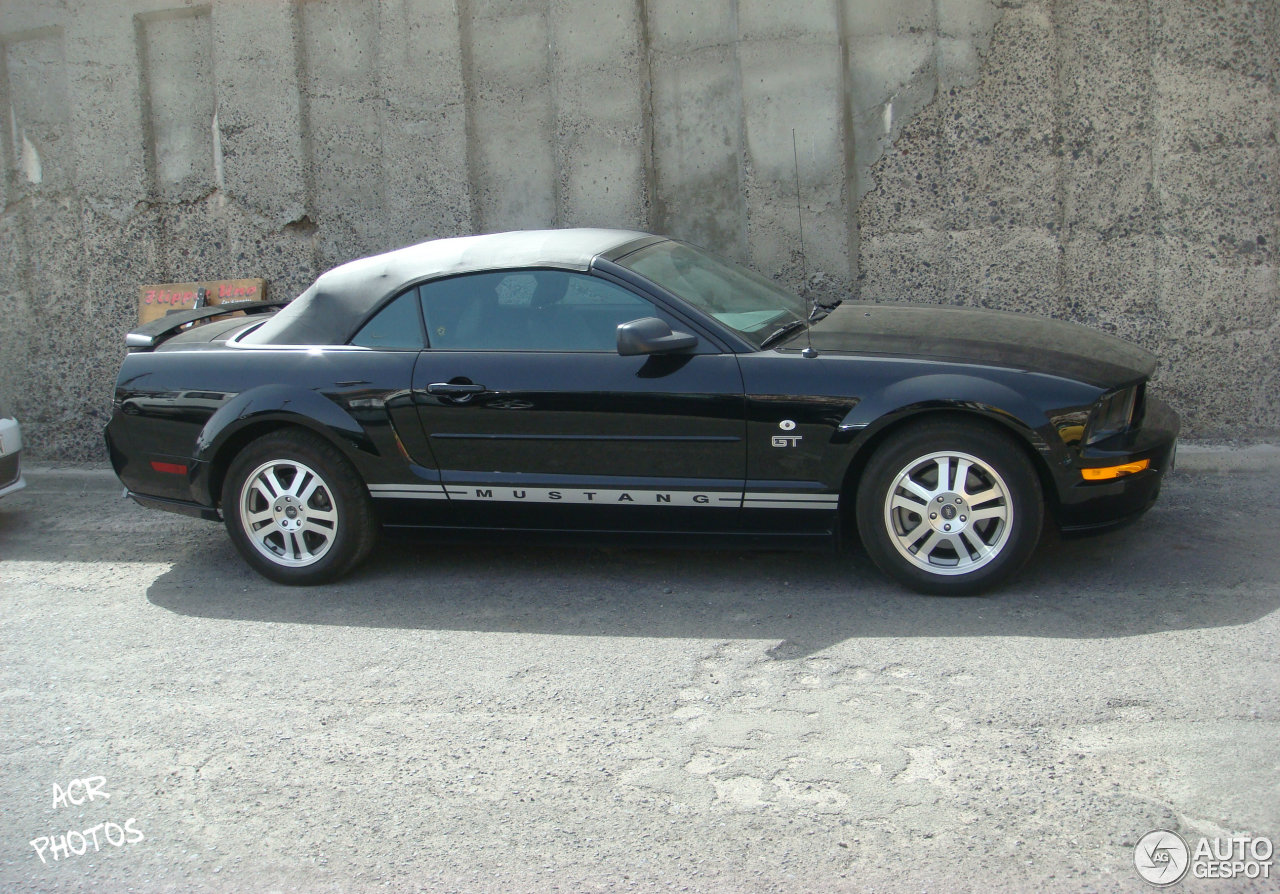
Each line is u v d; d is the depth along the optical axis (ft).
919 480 14.84
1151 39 20.49
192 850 10.39
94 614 16.55
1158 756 10.82
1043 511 14.70
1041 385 14.23
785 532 15.33
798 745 11.45
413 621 15.51
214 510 17.34
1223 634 13.37
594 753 11.59
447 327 16.33
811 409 14.69
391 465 16.28
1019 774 10.66
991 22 21.03
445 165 23.68
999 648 13.34
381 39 23.48
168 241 25.34
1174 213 20.88
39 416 26.03
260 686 13.73
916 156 21.95
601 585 16.43
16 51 25.29
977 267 21.81
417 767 11.56
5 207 25.70
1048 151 21.22
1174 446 15.30
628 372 15.31
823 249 22.39
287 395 16.49
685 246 18.37
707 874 9.50
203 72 24.72
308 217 24.52
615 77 22.84
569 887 9.45
